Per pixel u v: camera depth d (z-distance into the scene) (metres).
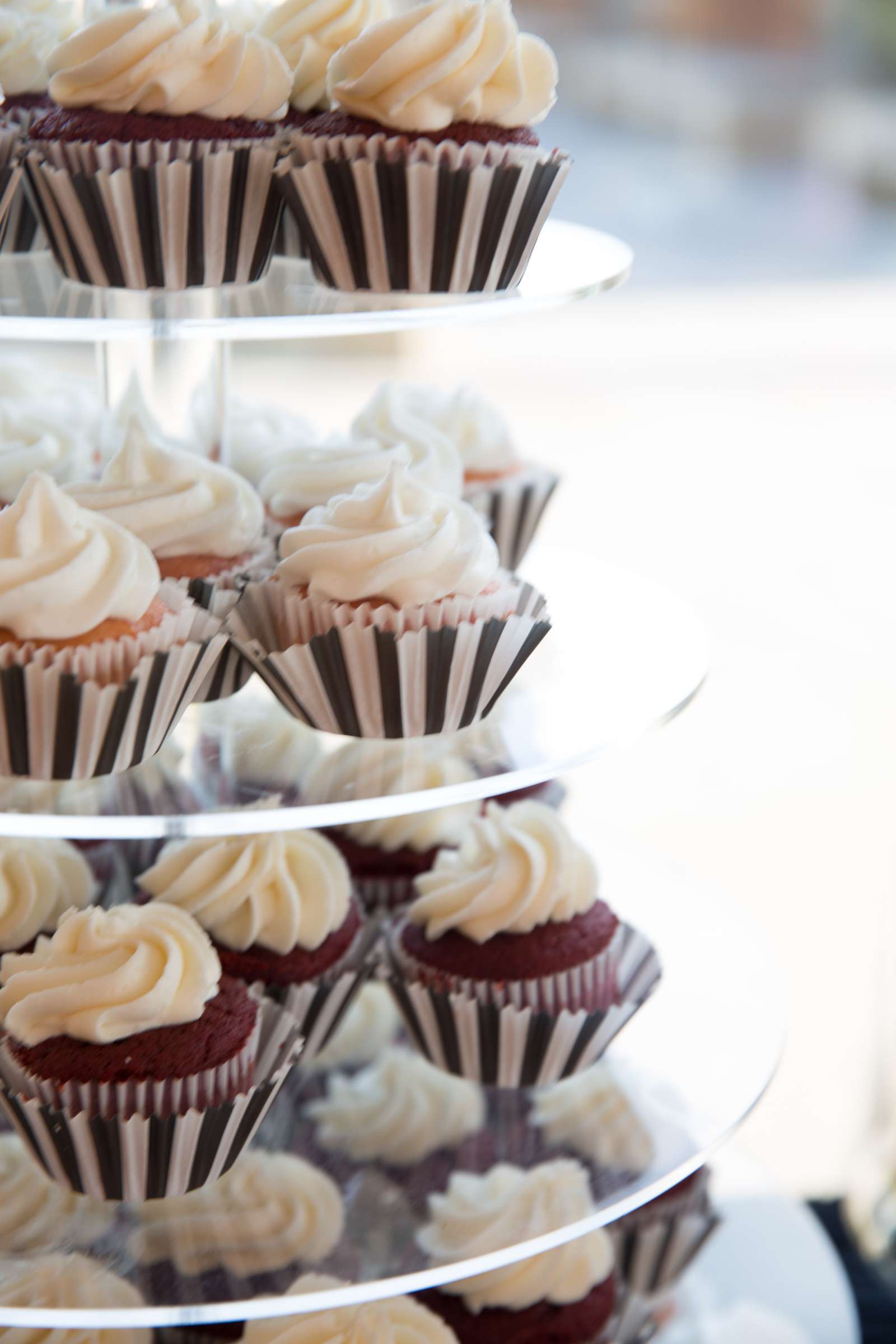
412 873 0.82
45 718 0.67
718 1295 0.84
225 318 0.64
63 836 0.63
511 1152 0.72
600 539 1.80
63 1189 0.70
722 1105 0.73
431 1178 0.71
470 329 2.68
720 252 3.03
